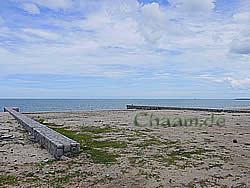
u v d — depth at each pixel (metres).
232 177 5.17
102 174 5.36
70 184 4.76
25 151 7.52
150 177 5.17
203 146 8.36
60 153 6.70
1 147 7.89
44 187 4.60
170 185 4.73
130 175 5.30
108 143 8.85
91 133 11.29
